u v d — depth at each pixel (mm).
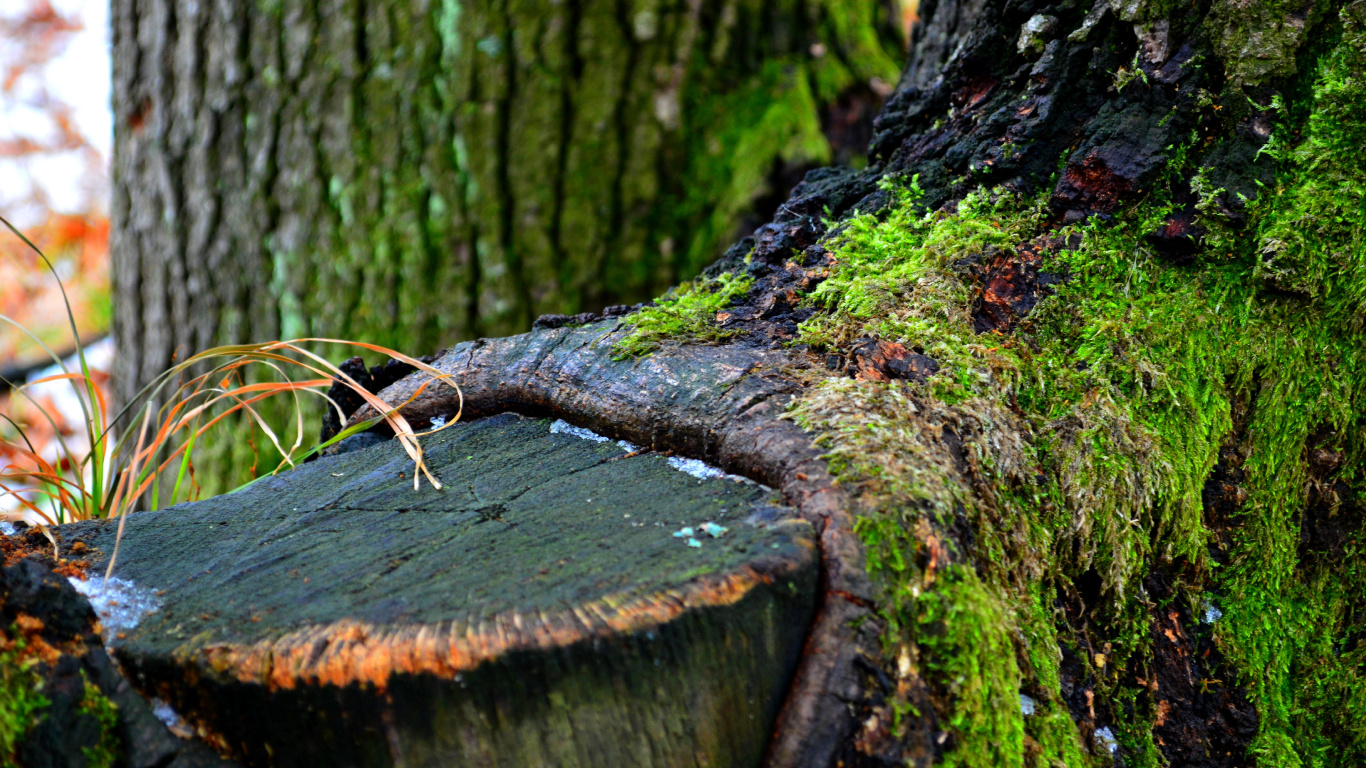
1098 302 2027
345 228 3918
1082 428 1976
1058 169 2072
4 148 6383
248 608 1850
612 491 1938
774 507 1890
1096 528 1968
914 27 2551
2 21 6410
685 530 1878
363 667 1803
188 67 3949
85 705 1821
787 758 1834
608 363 2027
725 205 3920
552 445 2018
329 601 1847
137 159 4246
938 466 1905
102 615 1860
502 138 3842
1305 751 1997
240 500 1980
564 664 1810
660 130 3963
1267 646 1995
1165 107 2037
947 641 1857
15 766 1806
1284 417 2006
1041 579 1959
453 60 3766
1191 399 1994
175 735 1829
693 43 3963
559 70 3836
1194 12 2031
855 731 1835
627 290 4035
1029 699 1918
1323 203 1994
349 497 1968
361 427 2076
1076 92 2072
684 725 1829
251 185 3959
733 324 2059
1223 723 1984
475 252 3900
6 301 6191
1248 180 2014
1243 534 2002
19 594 1835
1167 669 1984
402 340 3939
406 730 1810
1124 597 1970
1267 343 2008
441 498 1955
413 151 3844
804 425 1923
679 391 1981
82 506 2068
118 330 4520
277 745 1821
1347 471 2014
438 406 2084
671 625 1818
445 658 1802
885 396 1939
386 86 3801
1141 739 1974
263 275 4020
